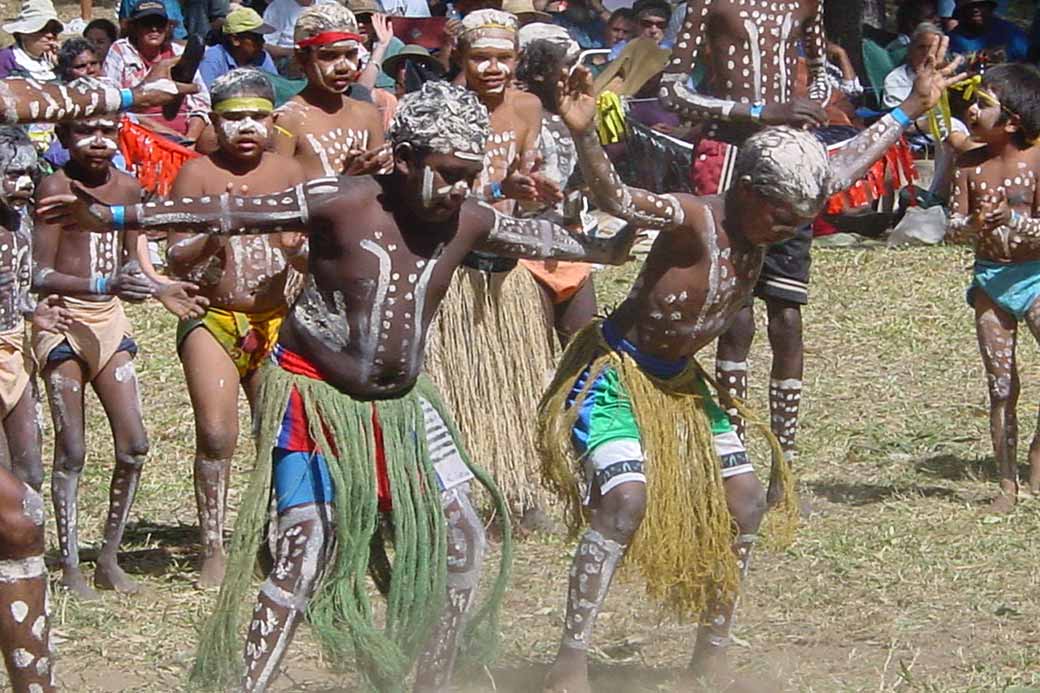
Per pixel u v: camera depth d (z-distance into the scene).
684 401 14.83
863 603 17.72
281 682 15.68
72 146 17.92
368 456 13.45
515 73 21.47
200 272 17.42
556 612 17.62
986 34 44.22
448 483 13.87
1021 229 21.05
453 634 13.93
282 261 18.59
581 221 14.41
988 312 21.55
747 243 14.55
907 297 34.16
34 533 12.52
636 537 14.41
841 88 39.56
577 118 13.38
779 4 20.38
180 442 25.30
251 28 37.28
